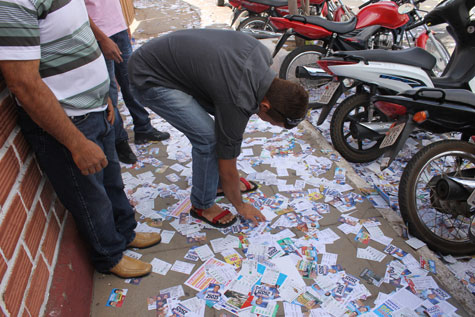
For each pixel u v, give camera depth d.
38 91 1.26
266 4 5.72
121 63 2.97
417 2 4.32
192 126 1.98
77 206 1.73
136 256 2.22
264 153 3.29
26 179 1.55
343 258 2.21
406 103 2.38
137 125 3.35
